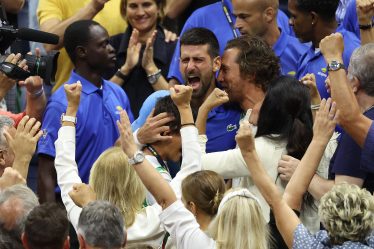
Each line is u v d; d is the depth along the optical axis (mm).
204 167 17625
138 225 16609
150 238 16609
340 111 16094
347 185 14242
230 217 14453
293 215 14789
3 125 18359
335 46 16219
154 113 17891
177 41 23500
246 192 14656
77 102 17375
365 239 14070
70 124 17344
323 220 14156
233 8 21281
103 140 21000
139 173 15227
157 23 23844
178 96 16234
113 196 16719
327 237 14328
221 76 19328
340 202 14000
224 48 20938
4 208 14719
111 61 21516
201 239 14766
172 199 15133
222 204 14617
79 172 20734
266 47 19219
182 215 15023
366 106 16938
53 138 20453
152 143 17688
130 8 23531
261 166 15000
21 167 16750
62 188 16969
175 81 22453
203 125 18297
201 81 20062
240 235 14375
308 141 17469
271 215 17234
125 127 15336
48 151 20375
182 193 15633
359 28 20781
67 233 14133
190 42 20047
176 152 17797
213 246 14656
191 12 24938
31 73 19656
